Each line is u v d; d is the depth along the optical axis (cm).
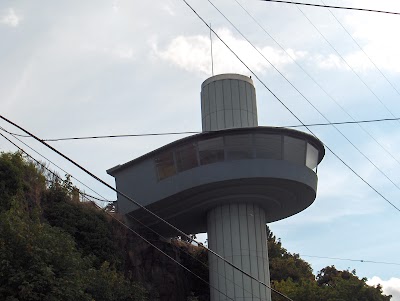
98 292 2472
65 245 2077
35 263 1862
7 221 1975
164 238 3984
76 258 2144
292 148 3428
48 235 2030
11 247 1898
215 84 3834
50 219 3130
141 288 2880
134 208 3691
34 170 3200
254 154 3369
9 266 1822
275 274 5612
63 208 3203
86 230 3219
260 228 3594
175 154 3538
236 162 3356
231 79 3831
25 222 2112
